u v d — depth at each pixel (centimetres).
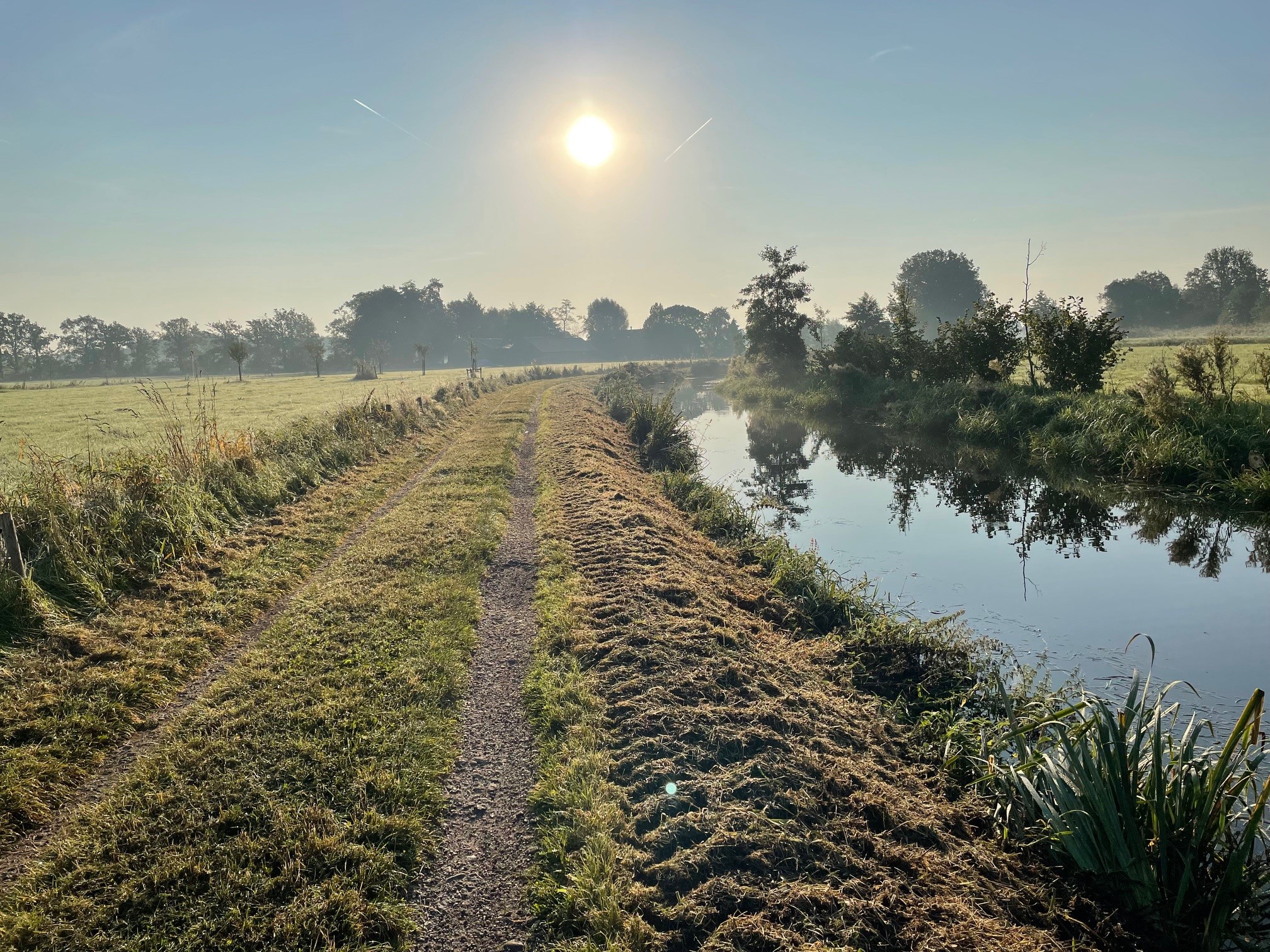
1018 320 2819
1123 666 852
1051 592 1132
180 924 394
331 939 387
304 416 2467
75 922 391
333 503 1359
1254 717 430
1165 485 1697
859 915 418
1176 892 456
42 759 535
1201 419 1814
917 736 680
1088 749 504
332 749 559
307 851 447
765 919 412
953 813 549
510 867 459
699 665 726
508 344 12619
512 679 714
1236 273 11388
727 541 1306
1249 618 1009
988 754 619
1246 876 456
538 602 912
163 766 530
